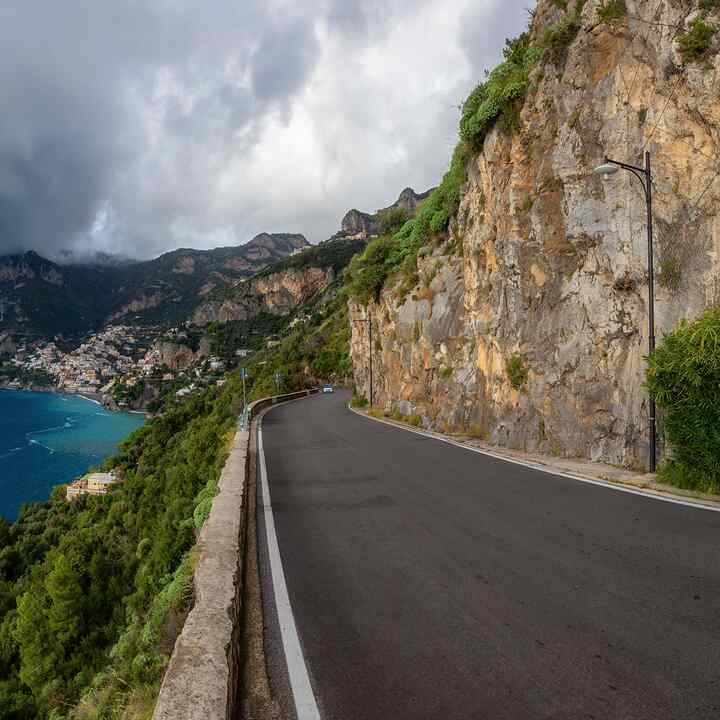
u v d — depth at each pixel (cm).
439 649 369
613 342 1112
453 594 470
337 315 10125
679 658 344
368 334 3472
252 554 612
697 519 678
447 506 808
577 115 1228
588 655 353
